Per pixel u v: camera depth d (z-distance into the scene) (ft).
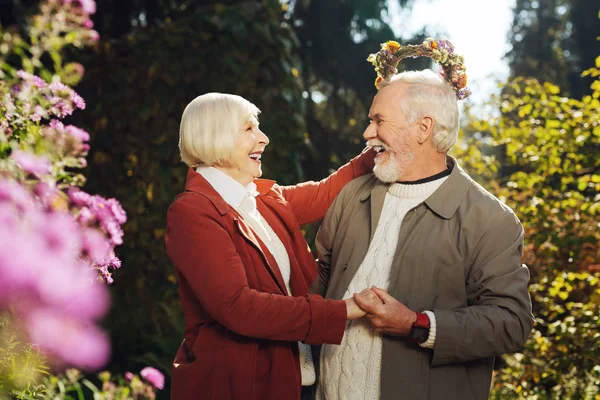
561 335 12.62
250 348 6.55
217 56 15.98
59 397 6.87
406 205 7.18
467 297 6.85
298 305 6.31
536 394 13.85
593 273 13.73
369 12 28.94
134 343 15.24
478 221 6.79
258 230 6.89
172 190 15.89
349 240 7.44
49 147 7.27
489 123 15.61
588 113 13.29
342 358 7.02
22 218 4.09
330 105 31.01
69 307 3.38
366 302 6.40
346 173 8.14
